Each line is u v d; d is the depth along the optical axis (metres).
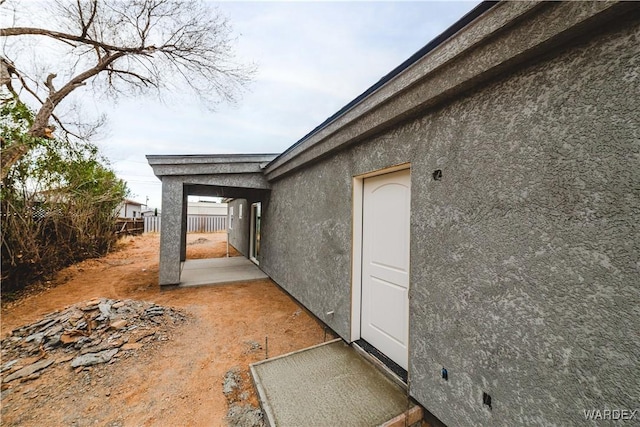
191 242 14.57
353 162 3.06
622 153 1.06
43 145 5.82
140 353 3.05
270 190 6.69
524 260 1.39
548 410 1.29
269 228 6.72
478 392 1.60
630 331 1.04
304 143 4.05
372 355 2.77
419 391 2.04
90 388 2.46
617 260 1.08
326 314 3.62
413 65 1.94
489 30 1.40
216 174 6.02
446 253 1.84
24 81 6.12
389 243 2.73
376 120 2.42
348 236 3.15
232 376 2.64
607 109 1.10
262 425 2.02
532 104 1.36
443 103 1.89
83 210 7.46
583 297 1.17
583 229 1.18
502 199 1.50
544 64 1.31
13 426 2.03
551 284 1.28
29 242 5.51
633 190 1.04
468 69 1.58
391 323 2.68
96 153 7.43
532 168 1.36
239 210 11.64
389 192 2.74
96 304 3.83
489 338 1.55
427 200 2.01
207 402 2.30
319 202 3.92
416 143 2.12
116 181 9.43
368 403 2.12
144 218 16.72
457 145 1.77
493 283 1.54
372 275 2.98
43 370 2.71
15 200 5.43
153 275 6.90
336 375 2.50
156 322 3.76
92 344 3.13
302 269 4.51
